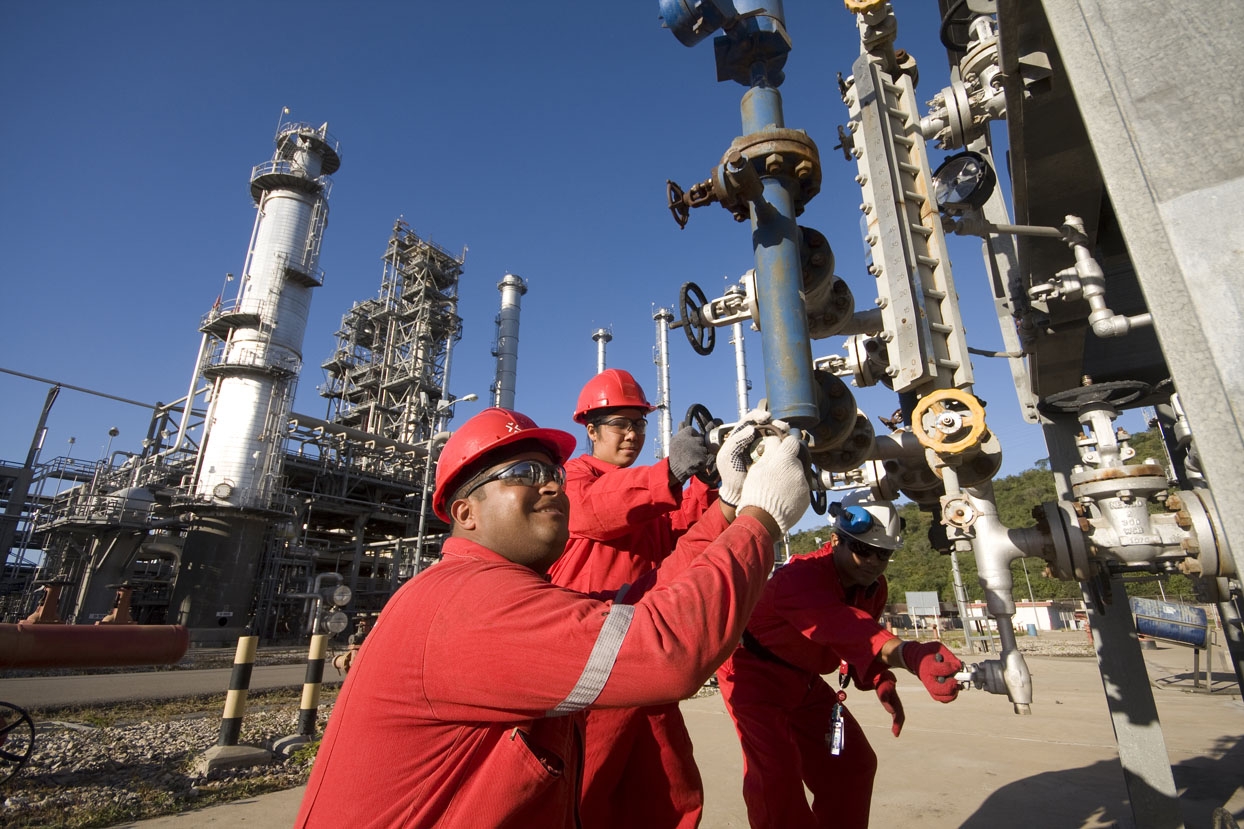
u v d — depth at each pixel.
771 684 2.76
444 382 40.88
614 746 2.25
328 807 1.18
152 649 5.77
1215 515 1.87
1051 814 3.67
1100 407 2.10
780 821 2.54
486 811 1.14
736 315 2.34
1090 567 1.98
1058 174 2.33
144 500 29.64
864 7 2.18
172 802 4.45
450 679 1.13
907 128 2.38
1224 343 1.05
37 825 4.03
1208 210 1.11
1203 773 4.48
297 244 31.78
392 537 41.22
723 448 1.65
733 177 1.75
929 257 2.22
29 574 39.00
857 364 2.41
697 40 2.04
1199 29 1.17
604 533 2.32
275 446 29.03
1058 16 1.31
